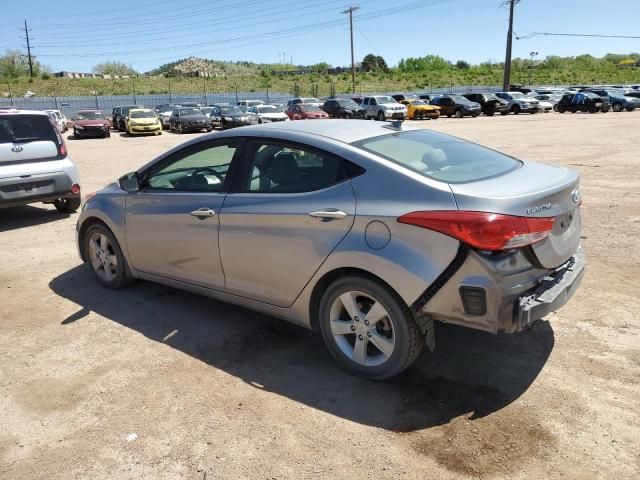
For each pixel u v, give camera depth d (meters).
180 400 3.25
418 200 3.02
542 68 96.94
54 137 8.07
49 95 62.19
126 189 4.57
